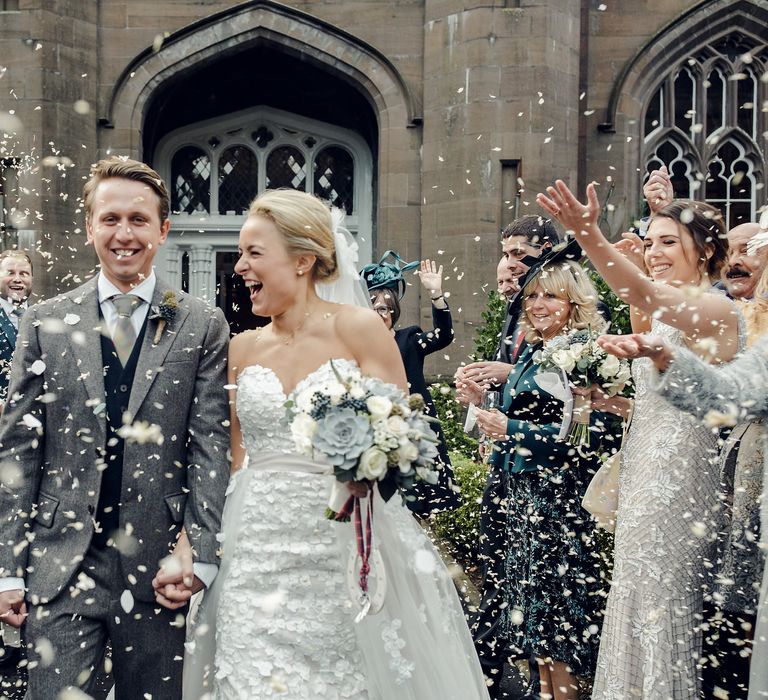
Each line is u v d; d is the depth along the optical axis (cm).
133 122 988
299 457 290
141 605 285
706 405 269
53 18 940
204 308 309
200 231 1039
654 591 311
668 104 1066
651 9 1033
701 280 338
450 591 313
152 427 285
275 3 990
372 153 1115
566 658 361
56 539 284
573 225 302
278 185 1134
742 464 324
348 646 283
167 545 288
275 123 1129
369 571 282
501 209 938
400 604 292
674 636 310
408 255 990
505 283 468
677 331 325
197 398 298
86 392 288
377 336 300
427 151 973
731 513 327
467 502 609
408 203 992
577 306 384
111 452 289
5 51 940
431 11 970
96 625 285
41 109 930
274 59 1053
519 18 935
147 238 299
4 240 920
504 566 404
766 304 342
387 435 263
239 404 298
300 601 282
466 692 300
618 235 1019
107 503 288
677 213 338
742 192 1075
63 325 294
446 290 952
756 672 285
